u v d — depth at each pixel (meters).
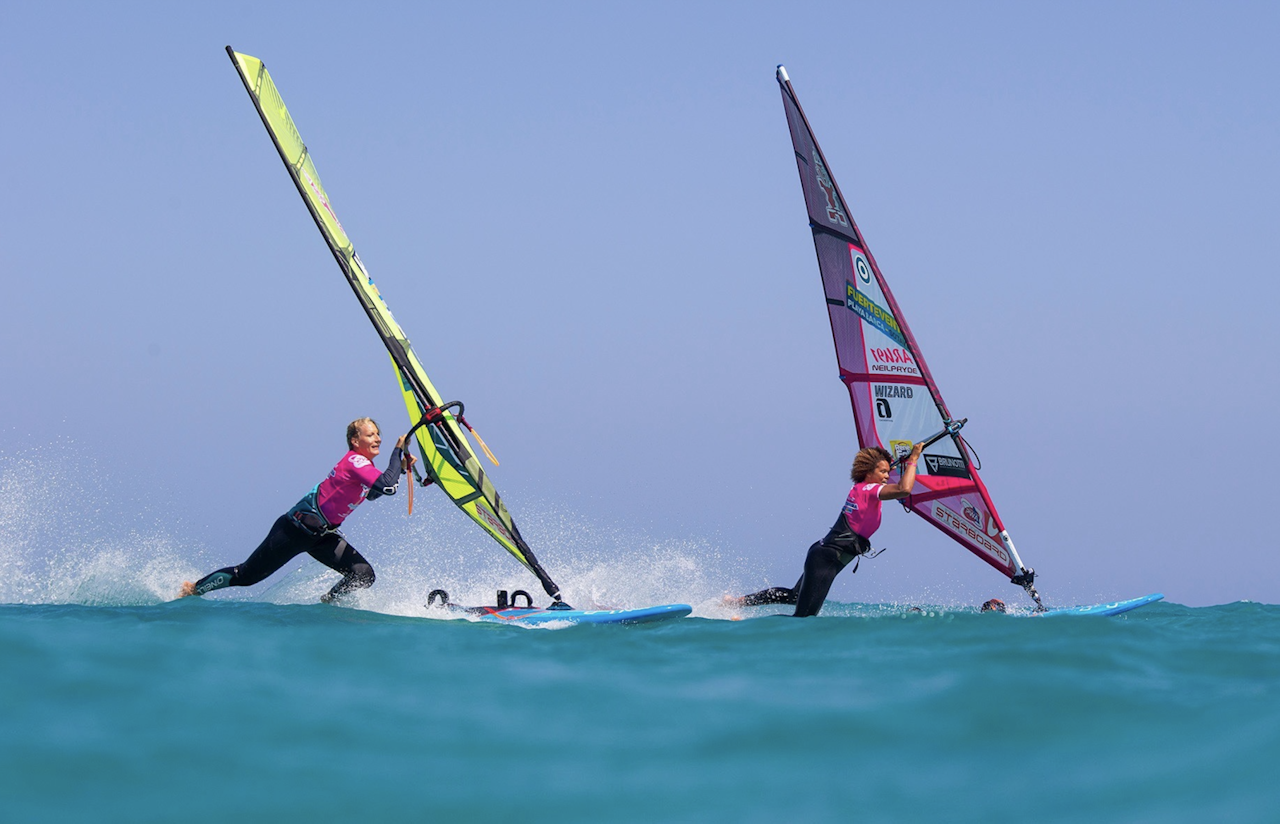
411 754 12.69
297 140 38.38
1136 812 10.79
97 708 13.88
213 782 11.49
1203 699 15.20
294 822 10.52
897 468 38.38
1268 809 10.64
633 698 15.72
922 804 11.20
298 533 32.22
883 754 12.90
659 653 20.23
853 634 22.64
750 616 32.59
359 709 14.53
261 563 32.47
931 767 12.42
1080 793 11.43
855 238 38.59
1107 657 18.77
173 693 14.77
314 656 18.02
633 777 12.03
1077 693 15.55
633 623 29.83
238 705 14.34
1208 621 29.23
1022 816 10.80
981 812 10.94
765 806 11.16
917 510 38.47
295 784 11.54
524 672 17.67
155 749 12.41
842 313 39.16
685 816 10.86
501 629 24.56
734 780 11.99
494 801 11.23
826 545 31.91
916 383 38.03
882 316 38.41
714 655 20.03
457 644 20.84
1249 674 17.47
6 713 13.42
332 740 13.09
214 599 32.19
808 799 11.36
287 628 22.30
